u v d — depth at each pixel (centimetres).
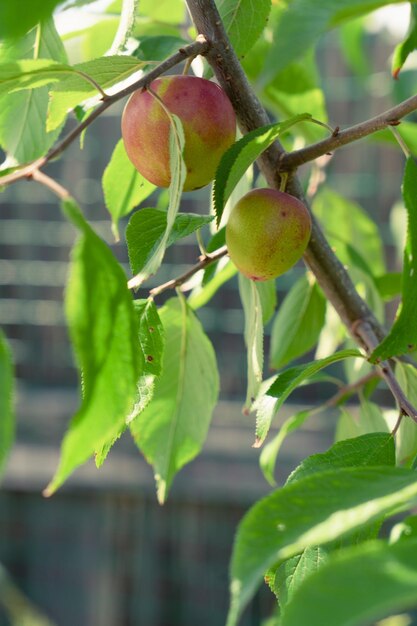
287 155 64
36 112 68
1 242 190
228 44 61
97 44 84
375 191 175
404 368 72
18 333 191
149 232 63
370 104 174
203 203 175
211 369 74
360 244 104
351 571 42
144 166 60
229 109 60
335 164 176
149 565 178
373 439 61
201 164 59
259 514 47
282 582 60
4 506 185
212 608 176
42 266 190
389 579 42
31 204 189
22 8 42
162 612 178
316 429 173
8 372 43
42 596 183
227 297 179
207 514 176
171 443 75
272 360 93
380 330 70
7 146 69
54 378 190
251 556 46
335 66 175
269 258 61
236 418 177
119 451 178
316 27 61
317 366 62
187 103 59
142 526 179
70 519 182
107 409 46
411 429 72
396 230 130
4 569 184
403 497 46
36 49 67
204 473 175
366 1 62
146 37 76
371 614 41
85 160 183
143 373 62
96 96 64
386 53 170
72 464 45
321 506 47
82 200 183
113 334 47
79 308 46
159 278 177
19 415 186
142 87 57
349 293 69
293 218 61
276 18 88
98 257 47
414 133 94
